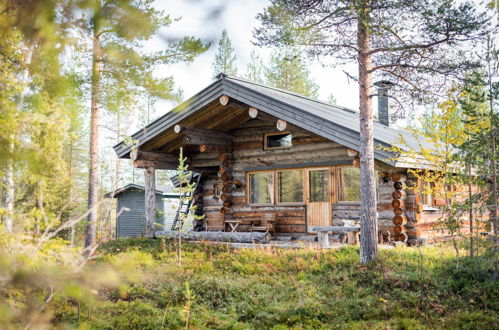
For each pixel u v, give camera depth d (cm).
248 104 1328
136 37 360
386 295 819
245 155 1636
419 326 681
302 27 1066
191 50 413
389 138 1361
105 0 339
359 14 983
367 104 1045
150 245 1352
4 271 246
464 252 1155
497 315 720
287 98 1480
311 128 1227
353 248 1134
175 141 1614
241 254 1162
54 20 326
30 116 456
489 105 940
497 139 906
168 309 830
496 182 916
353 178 1416
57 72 382
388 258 1016
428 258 1034
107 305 830
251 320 778
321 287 884
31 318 298
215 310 836
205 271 1050
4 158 366
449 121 1095
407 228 1302
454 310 755
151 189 1535
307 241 1384
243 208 1628
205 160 1736
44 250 313
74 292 243
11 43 423
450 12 946
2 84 440
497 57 896
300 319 752
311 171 1495
